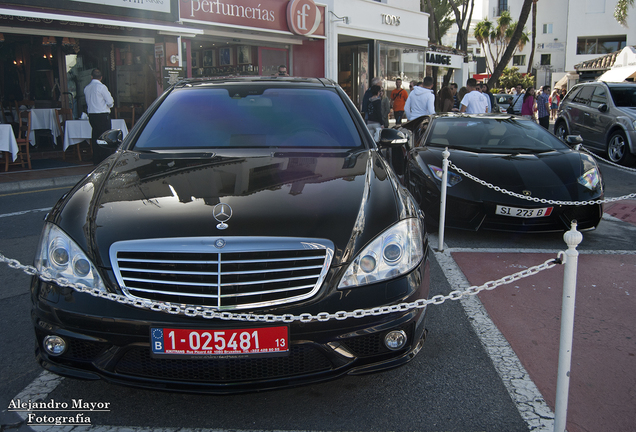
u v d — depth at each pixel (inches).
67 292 79.9
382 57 700.0
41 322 81.1
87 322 78.0
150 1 407.8
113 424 83.5
